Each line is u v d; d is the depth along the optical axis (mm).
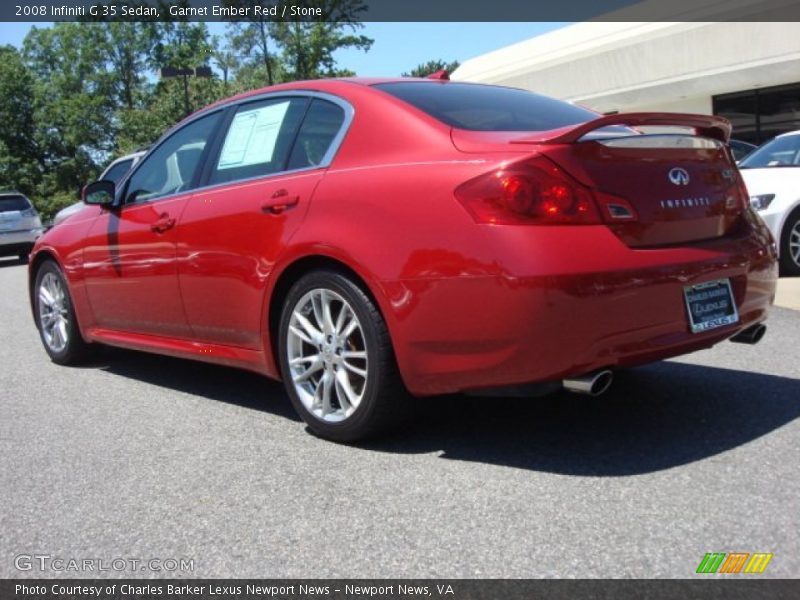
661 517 2688
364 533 2709
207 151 4387
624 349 2988
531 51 27719
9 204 18141
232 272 3908
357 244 3277
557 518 2727
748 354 4816
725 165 3600
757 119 20656
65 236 5438
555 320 2846
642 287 2982
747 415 3662
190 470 3393
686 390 4117
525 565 2439
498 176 2947
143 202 4727
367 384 3355
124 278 4754
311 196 3555
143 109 38031
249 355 3969
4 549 2766
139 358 5855
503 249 2887
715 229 3408
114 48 44531
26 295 10742
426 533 2680
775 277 3678
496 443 3480
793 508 2703
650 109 23125
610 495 2881
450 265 3000
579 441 3449
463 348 3029
